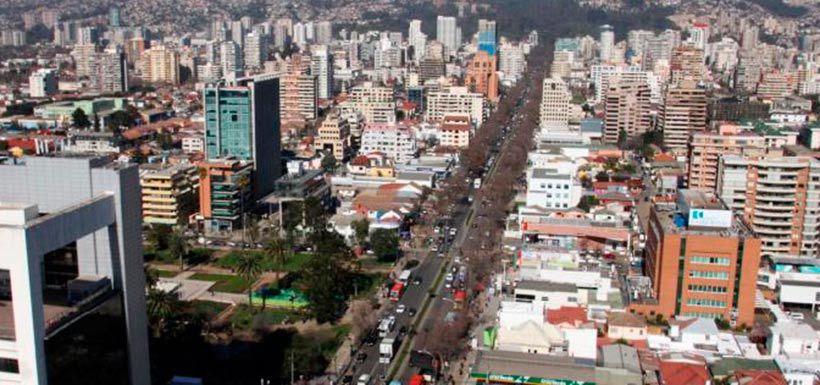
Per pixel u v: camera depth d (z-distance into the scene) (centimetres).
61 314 13075
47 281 15012
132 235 14838
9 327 12456
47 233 12294
